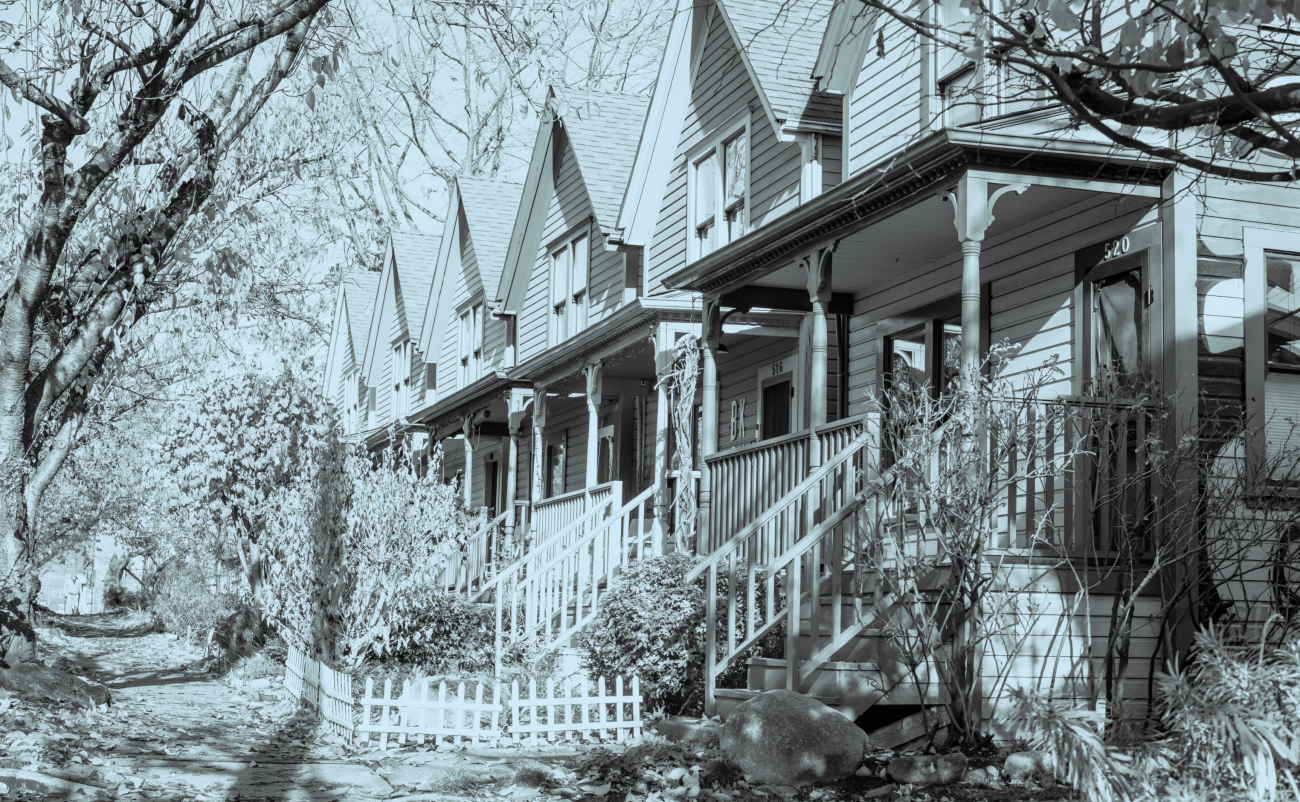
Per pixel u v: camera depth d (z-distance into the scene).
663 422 16.66
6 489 12.80
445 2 12.03
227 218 14.96
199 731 11.78
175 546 29.22
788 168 16.14
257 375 20.20
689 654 11.88
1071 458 9.84
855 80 14.96
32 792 7.94
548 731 11.23
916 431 9.71
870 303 15.19
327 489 14.86
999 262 12.81
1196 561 9.99
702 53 18.70
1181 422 10.23
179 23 11.88
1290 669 5.84
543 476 25.48
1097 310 11.48
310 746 11.03
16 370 12.78
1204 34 6.29
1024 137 10.12
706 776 8.67
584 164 21.66
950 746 9.35
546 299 24.50
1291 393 10.65
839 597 10.22
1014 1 7.19
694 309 16.47
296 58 13.70
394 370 36.09
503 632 16.20
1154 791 5.63
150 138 14.09
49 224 12.55
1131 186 10.65
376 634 14.59
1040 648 9.90
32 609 13.22
